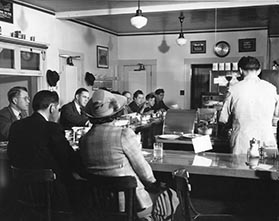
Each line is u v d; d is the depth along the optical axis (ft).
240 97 9.22
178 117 12.34
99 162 6.31
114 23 24.20
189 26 25.20
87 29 23.86
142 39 28.37
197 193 8.18
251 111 9.07
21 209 7.77
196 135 11.36
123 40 28.76
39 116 7.71
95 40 25.09
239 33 25.89
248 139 9.07
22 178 6.87
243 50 25.82
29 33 17.75
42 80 18.65
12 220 9.27
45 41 19.07
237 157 8.19
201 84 27.50
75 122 14.17
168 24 24.45
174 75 27.78
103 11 19.07
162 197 6.71
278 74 15.70
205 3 17.48
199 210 8.14
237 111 9.29
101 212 6.16
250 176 6.83
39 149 7.36
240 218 7.04
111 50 27.76
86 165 6.53
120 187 5.83
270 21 21.72
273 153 7.80
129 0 17.15
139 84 28.73
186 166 7.29
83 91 14.39
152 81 28.40
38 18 18.44
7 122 11.47
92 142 6.37
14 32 16.44
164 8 18.13
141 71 28.60
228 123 9.89
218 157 8.18
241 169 6.89
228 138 10.87
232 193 7.88
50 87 19.20
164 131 12.32
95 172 6.40
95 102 6.46
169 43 27.73
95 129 6.47
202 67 27.40
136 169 6.33
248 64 9.23
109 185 5.91
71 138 10.32
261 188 7.63
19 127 7.65
